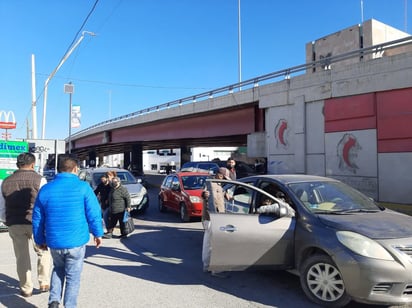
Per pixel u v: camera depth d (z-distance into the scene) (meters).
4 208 5.14
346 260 4.36
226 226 5.31
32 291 5.25
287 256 5.15
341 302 4.50
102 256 7.55
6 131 16.62
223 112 24.83
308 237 4.89
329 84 15.26
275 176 6.29
